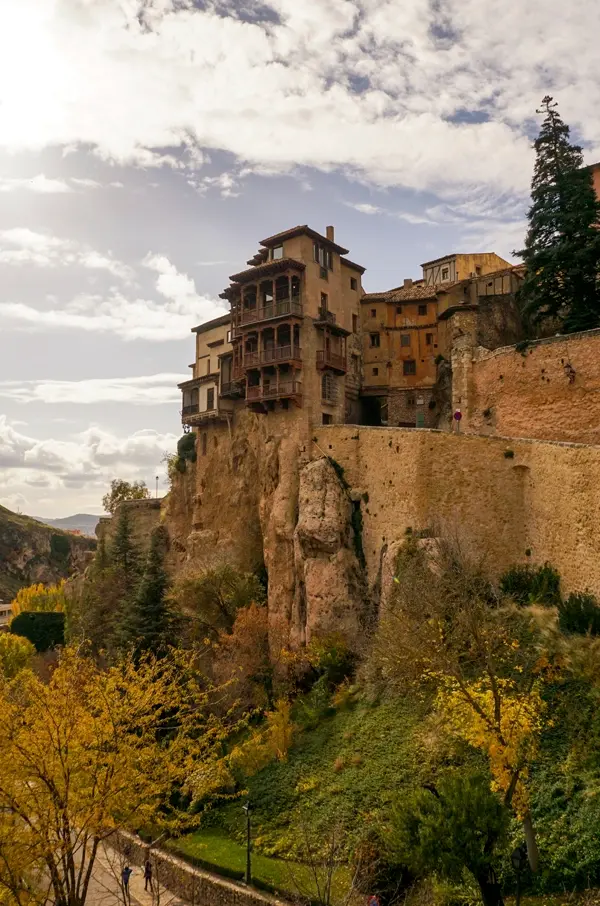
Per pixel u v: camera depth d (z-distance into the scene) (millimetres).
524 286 43438
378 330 59344
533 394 37406
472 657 22344
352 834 23484
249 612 45188
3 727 15883
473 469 35594
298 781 28828
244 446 60469
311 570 41844
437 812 16641
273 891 22688
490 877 16219
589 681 22516
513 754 17547
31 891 15148
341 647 37688
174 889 25703
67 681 18141
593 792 18875
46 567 195375
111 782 16547
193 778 21438
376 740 28219
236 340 55719
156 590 42875
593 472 27391
